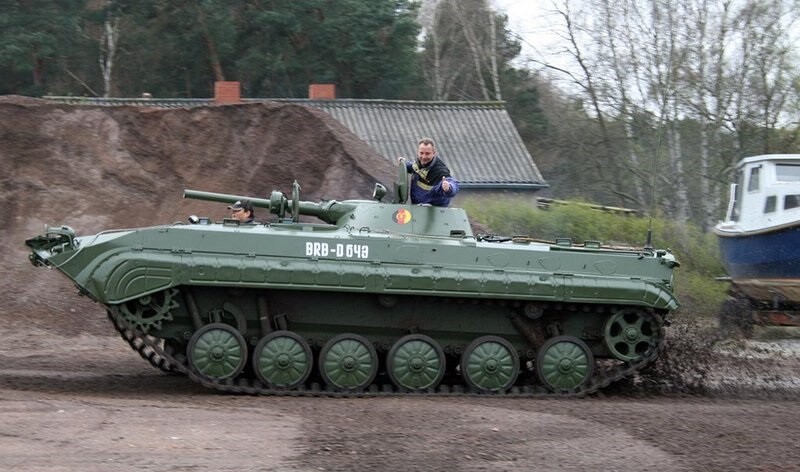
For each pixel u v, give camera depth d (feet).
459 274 44.04
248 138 75.15
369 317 45.65
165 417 36.11
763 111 109.40
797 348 66.64
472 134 106.52
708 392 50.96
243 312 44.70
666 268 46.29
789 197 79.46
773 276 79.36
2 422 34.12
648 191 112.68
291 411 38.47
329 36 134.00
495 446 33.35
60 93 131.54
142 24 134.72
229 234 43.09
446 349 46.60
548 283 44.65
